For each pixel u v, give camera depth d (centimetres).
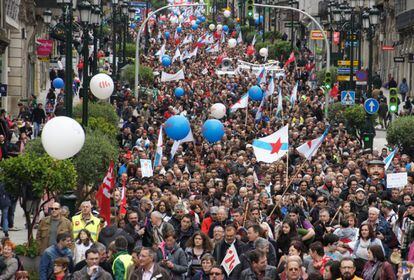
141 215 2312
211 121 3641
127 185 2950
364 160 3603
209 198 2747
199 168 3316
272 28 14250
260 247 1864
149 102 6238
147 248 1798
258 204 2405
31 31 6856
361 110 5103
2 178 2434
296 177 3102
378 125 6219
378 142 5384
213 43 11388
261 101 5425
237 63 9306
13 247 1942
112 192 2447
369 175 3228
